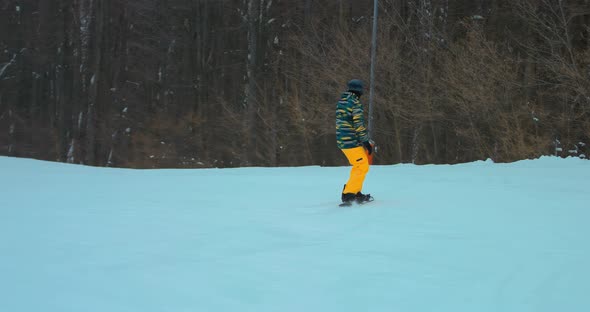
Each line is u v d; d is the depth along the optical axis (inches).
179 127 1453.0
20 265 165.0
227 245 188.4
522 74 1027.3
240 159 1369.3
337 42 1140.5
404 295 133.9
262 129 1352.1
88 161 1504.7
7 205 284.0
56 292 139.2
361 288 139.7
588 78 884.6
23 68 1614.2
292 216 245.1
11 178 429.4
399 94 1090.7
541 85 974.4
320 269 157.2
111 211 262.8
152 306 128.9
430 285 141.1
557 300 128.6
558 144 948.0
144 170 514.3
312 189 347.6
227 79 1456.7
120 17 1545.3
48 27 1584.6
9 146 1599.4
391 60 1073.5
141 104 1504.7
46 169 508.7
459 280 144.8
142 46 1507.1
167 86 1503.4
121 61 1539.1
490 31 1058.7
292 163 1288.1
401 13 1164.5
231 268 159.2
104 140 1499.8
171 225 225.8
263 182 389.4
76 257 174.1
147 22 1518.2
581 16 985.5
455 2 1094.4
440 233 201.6
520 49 1015.0
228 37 1472.7
